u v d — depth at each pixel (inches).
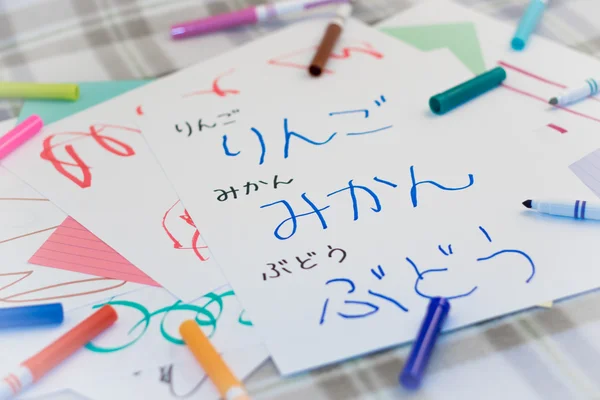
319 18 26.9
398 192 19.5
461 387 15.1
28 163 21.2
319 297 16.8
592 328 16.2
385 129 21.7
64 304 17.1
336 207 19.1
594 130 21.2
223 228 18.7
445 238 18.1
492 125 21.6
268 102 23.1
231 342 16.0
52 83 23.7
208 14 27.2
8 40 26.2
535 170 19.9
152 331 16.4
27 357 16.0
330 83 23.7
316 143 21.4
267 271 17.5
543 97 22.6
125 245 18.5
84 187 20.3
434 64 24.2
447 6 27.1
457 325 16.1
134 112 23.0
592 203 18.1
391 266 17.4
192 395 15.2
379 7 27.2
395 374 15.4
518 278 17.1
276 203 19.4
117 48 25.8
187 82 24.2
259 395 15.2
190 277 17.6
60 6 27.3
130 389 15.3
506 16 26.4
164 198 19.8
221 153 21.2
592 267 17.2
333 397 15.1
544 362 15.5
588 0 26.8
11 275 17.8
